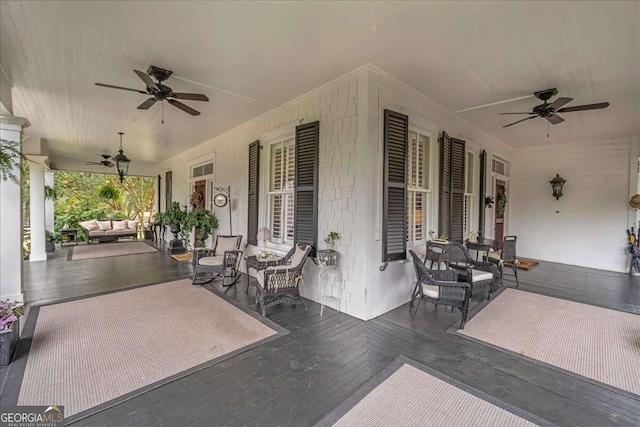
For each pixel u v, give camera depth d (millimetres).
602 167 6570
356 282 3564
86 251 8438
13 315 2611
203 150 7582
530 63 3203
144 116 5250
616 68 3268
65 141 7367
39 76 3588
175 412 1915
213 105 4676
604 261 6488
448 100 4340
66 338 2922
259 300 3938
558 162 7168
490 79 3619
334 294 3834
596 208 6637
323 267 3816
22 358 2533
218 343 2854
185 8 2322
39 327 3180
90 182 13047
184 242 8344
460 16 2408
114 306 3867
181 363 2492
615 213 6395
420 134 4438
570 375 2377
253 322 3373
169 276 5516
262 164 5230
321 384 2227
